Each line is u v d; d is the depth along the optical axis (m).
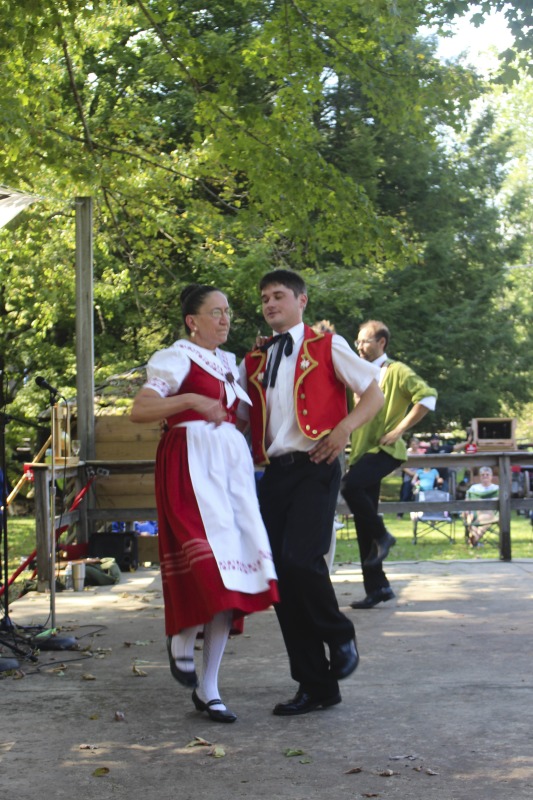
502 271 24.27
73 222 13.36
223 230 12.22
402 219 22.56
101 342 19.06
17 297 15.59
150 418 4.21
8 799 3.49
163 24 9.63
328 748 3.98
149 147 11.98
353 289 17.75
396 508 9.35
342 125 20.53
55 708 4.62
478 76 10.00
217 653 4.40
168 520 4.26
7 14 8.45
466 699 4.64
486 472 12.34
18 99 8.87
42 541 8.08
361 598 7.44
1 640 5.89
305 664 4.46
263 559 4.18
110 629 6.48
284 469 4.45
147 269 16.78
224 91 9.52
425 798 3.42
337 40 9.53
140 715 4.50
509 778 3.59
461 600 7.24
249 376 4.59
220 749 3.93
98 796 3.51
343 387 4.51
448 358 23.38
